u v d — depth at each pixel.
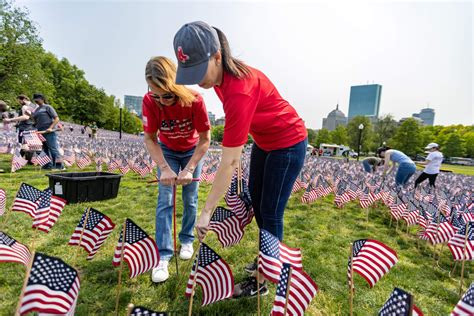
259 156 2.15
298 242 3.54
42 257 1.11
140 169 7.02
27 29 28.66
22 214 3.60
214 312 1.97
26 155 7.50
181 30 1.40
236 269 2.65
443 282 2.81
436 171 7.83
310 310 2.13
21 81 29.41
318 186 5.84
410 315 1.02
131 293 2.12
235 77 1.50
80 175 4.71
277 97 1.83
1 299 1.97
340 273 2.73
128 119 72.31
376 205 6.00
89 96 56.28
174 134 2.40
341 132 68.50
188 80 1.41
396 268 3.00
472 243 2.45
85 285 2.19
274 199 1.99
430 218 3.60
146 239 1.77
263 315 1.98
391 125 59.56
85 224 1.88
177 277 2.36
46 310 1.11
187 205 2.68
